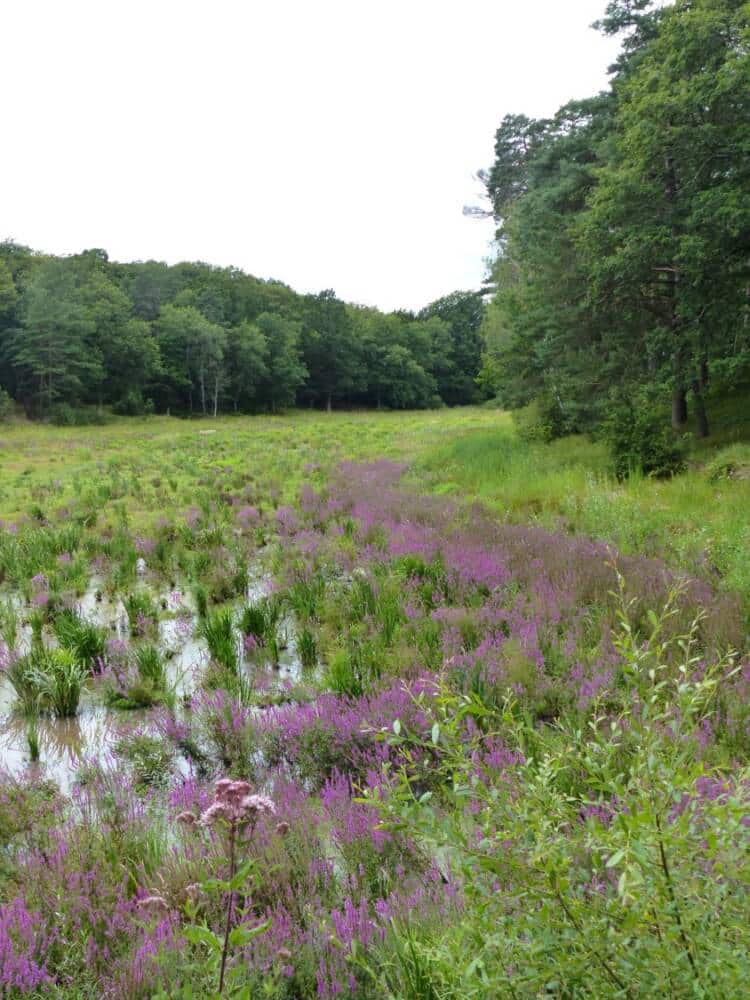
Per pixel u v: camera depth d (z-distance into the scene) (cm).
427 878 333
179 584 985
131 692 610
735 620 623
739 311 1608
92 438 4091
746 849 173
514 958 179
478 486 1614
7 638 743
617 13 2227
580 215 1927
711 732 440
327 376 8619
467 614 709
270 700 589
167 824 418
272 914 312
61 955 301
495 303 2916
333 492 1645
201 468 2344
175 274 9131
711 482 1315
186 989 229
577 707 486
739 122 1483
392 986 257
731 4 1525
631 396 1783
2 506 1639
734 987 154
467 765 214
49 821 415
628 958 166
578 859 230
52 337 5816
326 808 409
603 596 740
